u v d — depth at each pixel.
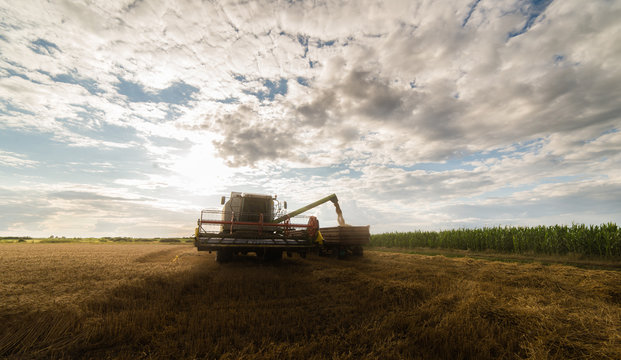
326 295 6.03
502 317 4.20
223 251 11.19
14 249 21.66
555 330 3.70
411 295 5.73
